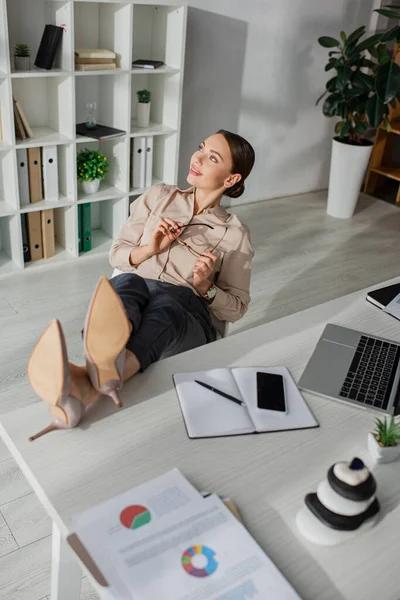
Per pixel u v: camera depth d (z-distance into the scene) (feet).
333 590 3.50
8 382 8.31
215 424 4.64
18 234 10.72
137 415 4.70
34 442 4.39
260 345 5.70
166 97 11.85
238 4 12.53
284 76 14.12
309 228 14.12
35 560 6.06
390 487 4.26
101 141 11.98
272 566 3.54
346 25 14.67
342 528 3.75
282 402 4.91
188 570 3.46
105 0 9.78
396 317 6.34
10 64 9.64
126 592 3.33
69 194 11.18
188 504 3.89
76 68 10.28
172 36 11.28
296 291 11.38
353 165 14.07
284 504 4.03
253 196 15.31
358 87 13.26
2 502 6.65
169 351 6.33
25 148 10.37
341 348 5.71
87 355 4.53
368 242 13.69
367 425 4.84
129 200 12.48
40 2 10.12
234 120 13.88
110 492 4.03
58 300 10.33
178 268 6.88
